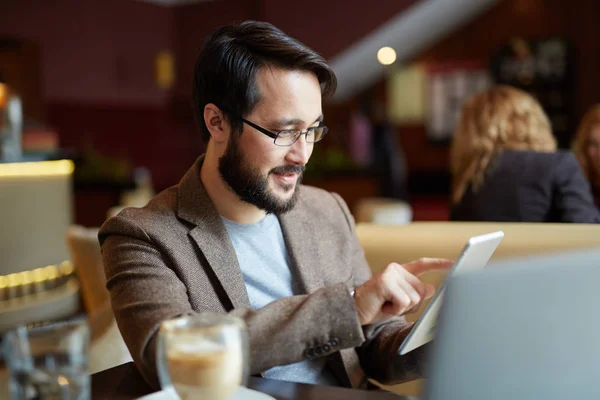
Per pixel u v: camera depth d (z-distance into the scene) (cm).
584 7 1019
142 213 148
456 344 78
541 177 247
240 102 140
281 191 143
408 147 1133
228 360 98
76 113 907
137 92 979
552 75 1040
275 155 140
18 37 841
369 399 112
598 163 295
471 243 113
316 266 159
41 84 864
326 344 125
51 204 534
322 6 863
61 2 884
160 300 132
